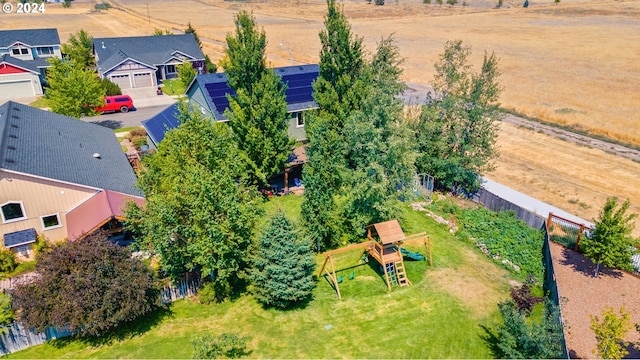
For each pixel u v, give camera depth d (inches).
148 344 704.4
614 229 839.7
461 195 1239.5
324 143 930.1
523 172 1390.3
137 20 5000.0
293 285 761.0
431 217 1128.8
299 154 1283.2
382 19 5206.7
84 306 661.3
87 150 1114.7
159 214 727.7
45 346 699.4
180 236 773.9
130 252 743.1
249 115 1115.9
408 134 983.0
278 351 684.7
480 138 1182.9
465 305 800.9
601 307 794.8
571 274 895.1
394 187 985.5
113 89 2116.1
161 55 2561.5
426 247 988.6
